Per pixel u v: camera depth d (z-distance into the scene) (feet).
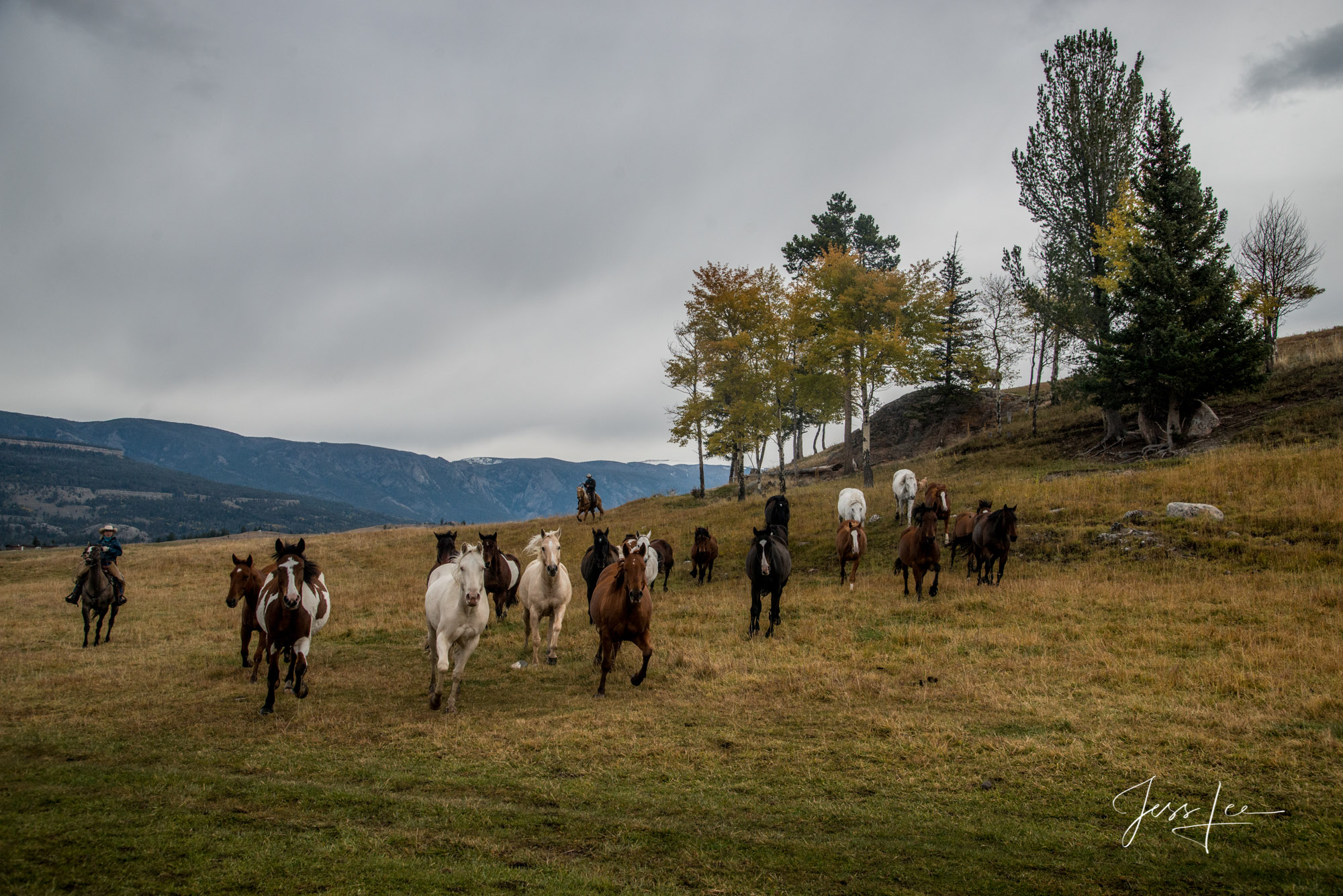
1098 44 107.04
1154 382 87.35
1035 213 114.52
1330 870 15.12
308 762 22.82
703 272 105.91
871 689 30.25
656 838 17.33
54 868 14.98
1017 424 132.05
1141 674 30.32
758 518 90.22
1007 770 21.31
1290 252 105.60
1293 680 28.35
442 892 14.47
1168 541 54.75
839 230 161.89
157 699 31.35
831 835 17.51
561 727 26.23
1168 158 89.97
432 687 29.99
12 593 74.49
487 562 46.65
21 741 25.17
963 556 63.67
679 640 42.34
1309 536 51.57
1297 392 92.32
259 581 34.37
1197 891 14.60
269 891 14.35
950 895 14.56
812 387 104.01
